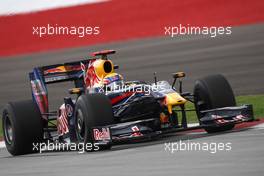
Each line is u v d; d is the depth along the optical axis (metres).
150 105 38.00
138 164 29.50
